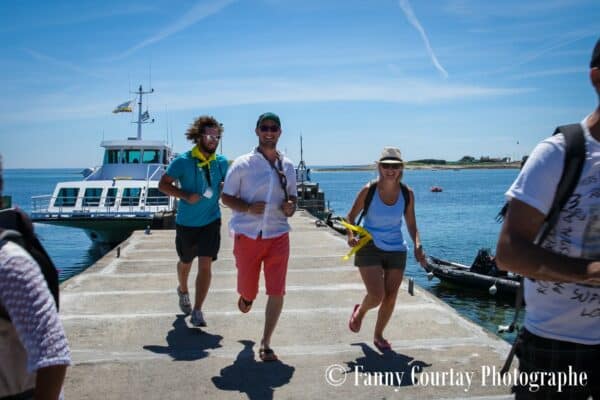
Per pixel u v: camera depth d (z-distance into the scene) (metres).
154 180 21.97
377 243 5.18
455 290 16.22
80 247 29.09
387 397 4.32
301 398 4.30
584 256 2.27
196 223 6.07
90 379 4.64
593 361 2.32
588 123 2.25
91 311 6.80
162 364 4.99
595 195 2.20
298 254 11.53
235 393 4.38
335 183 183.00
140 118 27.06
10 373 1.97
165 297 7.58
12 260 1.85
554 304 2.34
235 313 6.74
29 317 1.83
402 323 6.24
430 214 51.50
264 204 5.08
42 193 98.94
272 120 5.12
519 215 2.25
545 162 2.23
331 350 5.38
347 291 7.98
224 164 6.23
